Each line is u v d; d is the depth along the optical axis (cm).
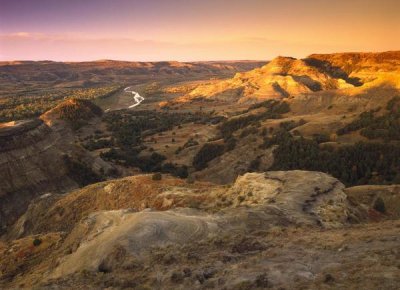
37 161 10819
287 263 2538
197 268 2734
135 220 3875
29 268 4816
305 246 2894
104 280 2922
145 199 6800
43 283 3195
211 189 6488
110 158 15125
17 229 8200
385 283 1955
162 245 3425
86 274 3206
